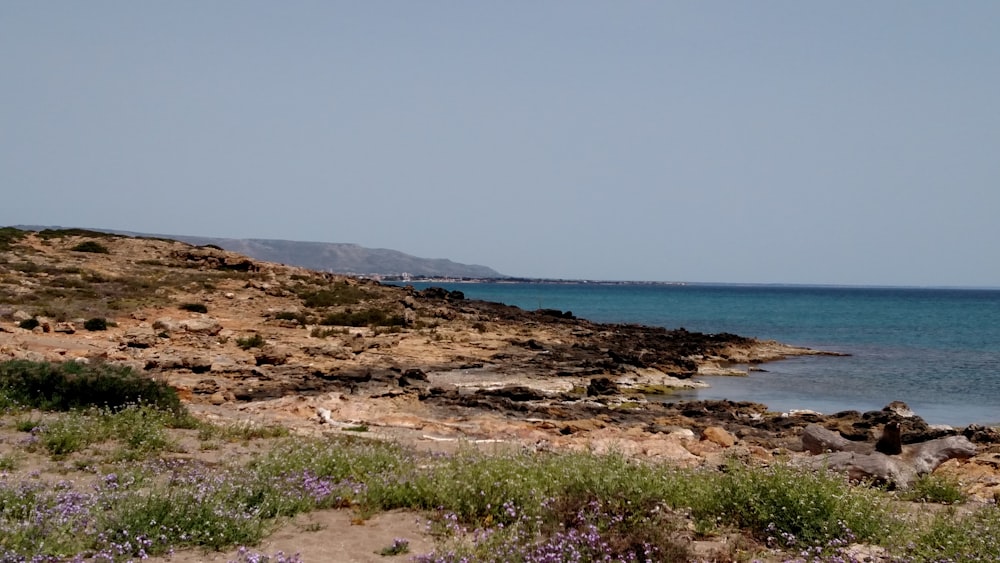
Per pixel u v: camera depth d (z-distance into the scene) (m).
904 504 10.25
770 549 7.64
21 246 55.53
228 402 21.12
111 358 25.33
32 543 6.41
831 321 92.31
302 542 7.45
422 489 9.35
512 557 6.74
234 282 50.16
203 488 8.17
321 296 49.62
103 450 11.40
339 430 16.47
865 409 29.17
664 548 7.08
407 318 44.84
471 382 29.20
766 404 30.02
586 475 9.32
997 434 20.06
